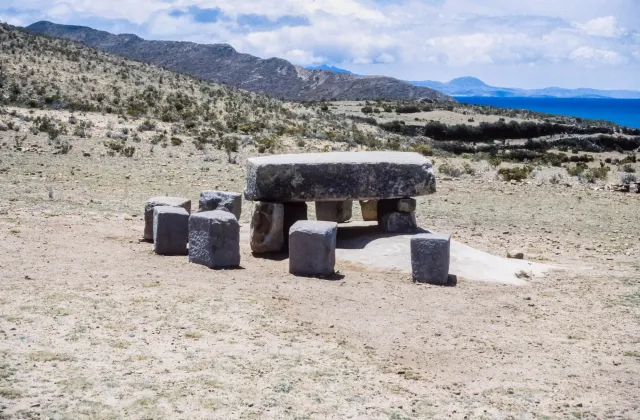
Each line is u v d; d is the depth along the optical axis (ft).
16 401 22.15
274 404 23.25
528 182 93.09
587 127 257.55
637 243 55.93
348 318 33.78
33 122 118.93
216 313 32.89
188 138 121.80
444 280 40.98
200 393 23.71
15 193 64.08
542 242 56.03
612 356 30.30
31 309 31.53
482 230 60.49
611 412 24.30
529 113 314.35
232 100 205.98
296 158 49.34
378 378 26.43
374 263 44.62
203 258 42.52
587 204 75.15
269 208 47.29
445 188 84.17
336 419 22.44
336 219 55.11
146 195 68.69
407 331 32.40
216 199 50.34
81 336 28.50
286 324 32.12
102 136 112.68
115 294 34.99
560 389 26.35
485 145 215.10
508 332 33.14
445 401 24.61
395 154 51.21
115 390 23.53
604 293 40.73
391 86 632.38
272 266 43.78
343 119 223.51
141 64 265.34
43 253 42.65
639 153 214.90
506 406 24.45
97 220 55.31
